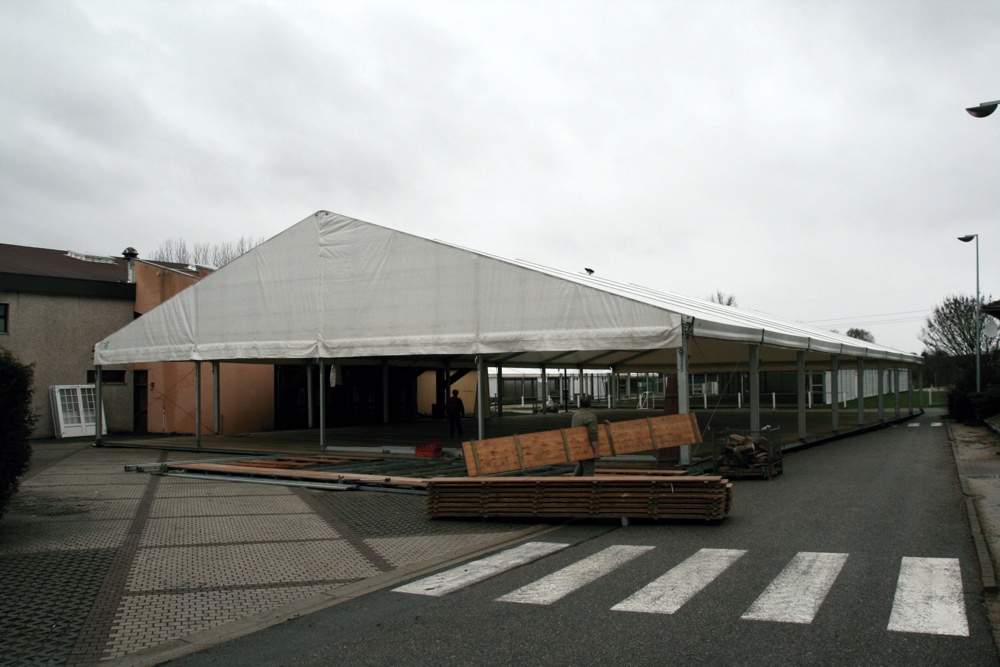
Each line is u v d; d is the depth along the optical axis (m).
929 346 55.06
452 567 7.96
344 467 16.39
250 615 6.38
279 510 11.73
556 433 11.84
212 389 28.83
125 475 16.42
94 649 5.57
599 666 4.94
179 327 21.83
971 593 6.41
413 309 17.44
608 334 14.83
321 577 7.63
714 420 31.88
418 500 12.66
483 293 16.45
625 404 51.50
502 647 5.37
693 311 16.92
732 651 5.14
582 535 9.52
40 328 29.31
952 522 9.62
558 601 6.50
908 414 39.12
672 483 9.95
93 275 33.91
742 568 7.47
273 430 30.34
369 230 18.28
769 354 28.73
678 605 6.25
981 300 45.12
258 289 20.12
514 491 10.48
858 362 29.84
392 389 36.16
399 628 5.89
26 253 35.34
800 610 6.02
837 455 19.16
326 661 5.21
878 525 9.55
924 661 4.88
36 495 13.40
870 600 6.25
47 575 7.72
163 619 6.28
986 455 17.67
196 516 11.23
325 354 18.84
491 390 43.06
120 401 31.11
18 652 5.51
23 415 9.59
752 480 14.33
